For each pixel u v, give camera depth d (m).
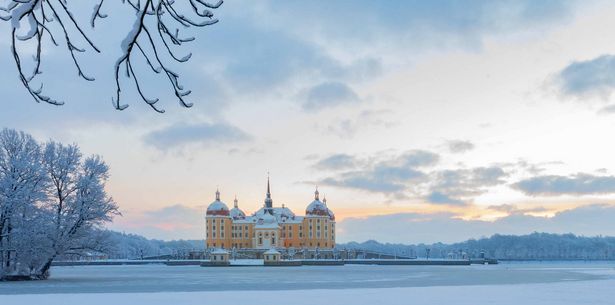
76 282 90.38
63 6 8.36
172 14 8.71
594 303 53.19
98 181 92.44
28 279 92.56
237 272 149.25
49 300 56.03
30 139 89.31
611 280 98.12
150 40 8.82
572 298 58.22
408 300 55.47
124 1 8.61
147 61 8.98
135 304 52.16
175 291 71.62
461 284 87.88
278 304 51.47
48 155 90.25
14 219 84.50
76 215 90.19
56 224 87.81
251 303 52.50
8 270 88.56
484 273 138.12
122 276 120.00
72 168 91.25
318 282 94.62
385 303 52.56
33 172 85.19
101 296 60.34
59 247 88.31
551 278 108.25
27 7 8.35
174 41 8.92
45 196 85.94
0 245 85.56
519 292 65.50
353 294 62.38
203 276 119.81
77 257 93.12
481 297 58.94
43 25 8.53
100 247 92.38
